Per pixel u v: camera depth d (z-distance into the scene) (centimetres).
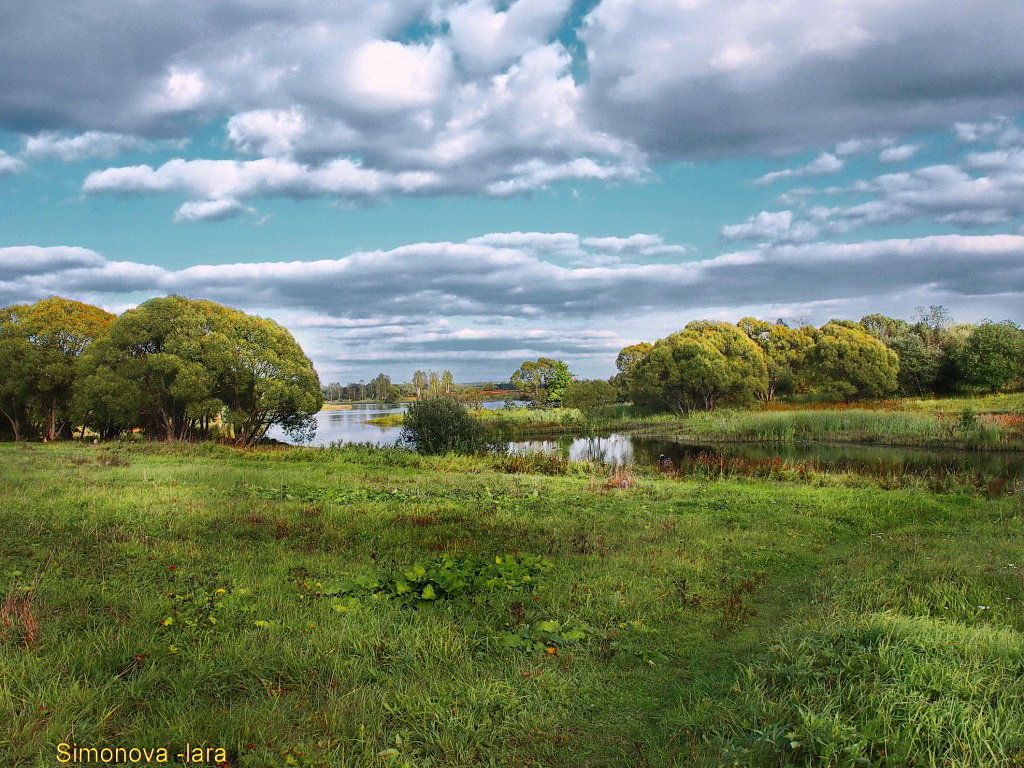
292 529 1020
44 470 1723
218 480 1631
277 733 398
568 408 6141
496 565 792
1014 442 2912
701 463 2361
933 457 2762
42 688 421
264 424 3325
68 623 546
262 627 557
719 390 5400
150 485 1478
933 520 1335
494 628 597
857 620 541
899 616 553
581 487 1709
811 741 351
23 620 526
